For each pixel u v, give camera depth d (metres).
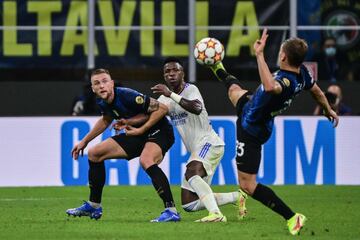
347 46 60.03
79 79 59.41
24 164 54.44
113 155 35.94
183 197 37.53
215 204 36.03
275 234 32.38
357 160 54.88
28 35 59.16
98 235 32.09
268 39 59.41
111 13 59.03
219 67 35.16
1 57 59.19
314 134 54.66
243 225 34.97
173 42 59.31
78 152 36.94
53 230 33.56
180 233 32.47
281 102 32.00
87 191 51.34
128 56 59.19
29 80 59.41
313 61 60.09
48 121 54.34
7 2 58.88
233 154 54.12
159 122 36.19
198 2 59.16
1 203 44.94
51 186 54.19
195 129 37.38
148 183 54.28
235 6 59.34
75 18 59.09
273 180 54.50
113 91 35.38
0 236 32.06
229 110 58.47
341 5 59.84
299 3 59.78
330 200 46.53
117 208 42.44
